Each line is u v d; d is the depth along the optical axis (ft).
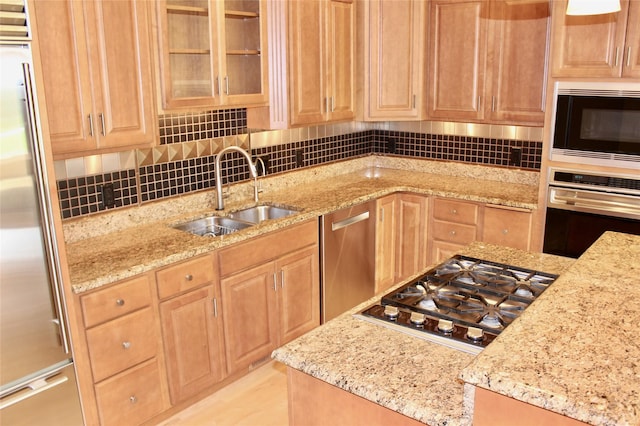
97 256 8.44
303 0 11.04
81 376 7.63
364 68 12.95
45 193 6.80
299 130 13.07
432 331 5.24
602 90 10.12
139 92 8.55
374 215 12.73
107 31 8.00
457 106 12.88
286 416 9.44
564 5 10.21
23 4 6.37
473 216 12.28
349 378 4.52
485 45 12.21
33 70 6.53
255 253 9.91
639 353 4.02
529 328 4.45
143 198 10.03
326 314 11.84
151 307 8.39
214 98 9.83
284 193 12.51
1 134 6.36
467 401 3.93
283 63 10.92
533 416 3.66
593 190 10.58
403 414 4.20
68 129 7.75
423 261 13.30
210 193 11.18
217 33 9.64
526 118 11.98
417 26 12.73
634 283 5.42
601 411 3.35
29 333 6.97
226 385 10.28
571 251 11.09
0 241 6.52
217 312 9.43
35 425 7.23
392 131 15.08
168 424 9.15
